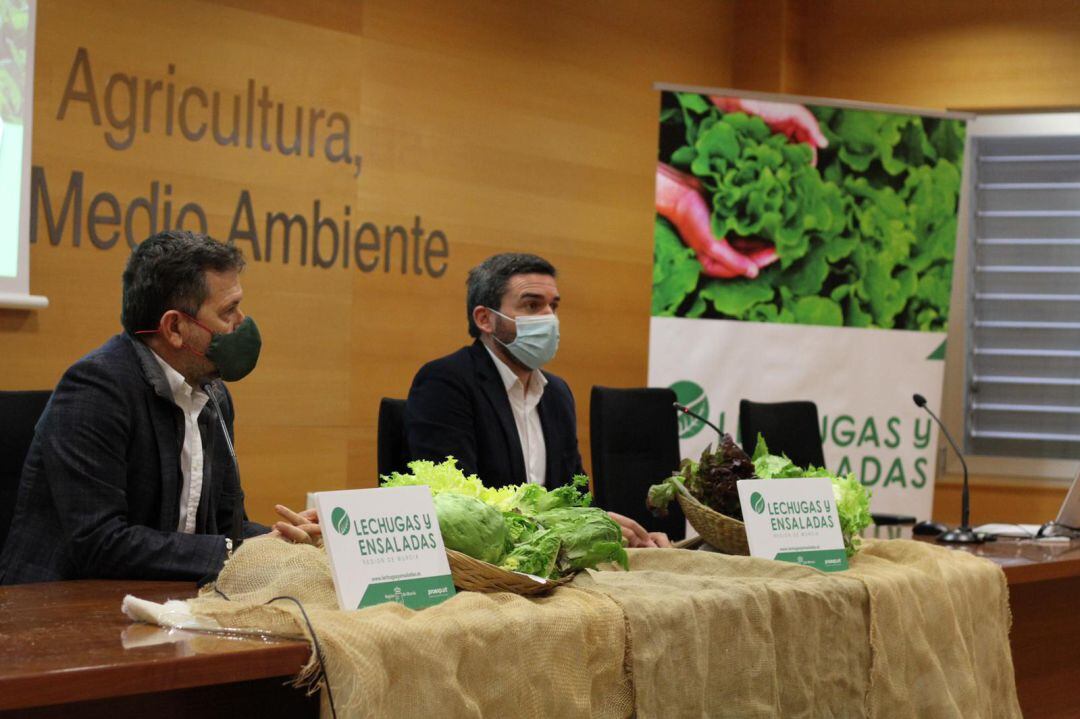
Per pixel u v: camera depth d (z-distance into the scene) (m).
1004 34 5.74
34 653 1.29
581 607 1.67
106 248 3.88
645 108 5.55
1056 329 6.13
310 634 1.38
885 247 5.12
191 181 4.09
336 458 4.51
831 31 5.96
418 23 4.74
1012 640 2.88
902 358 5.12
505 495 1.99
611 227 5.41
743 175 4.97
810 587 2.00
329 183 4.48
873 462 5.09
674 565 2.16
